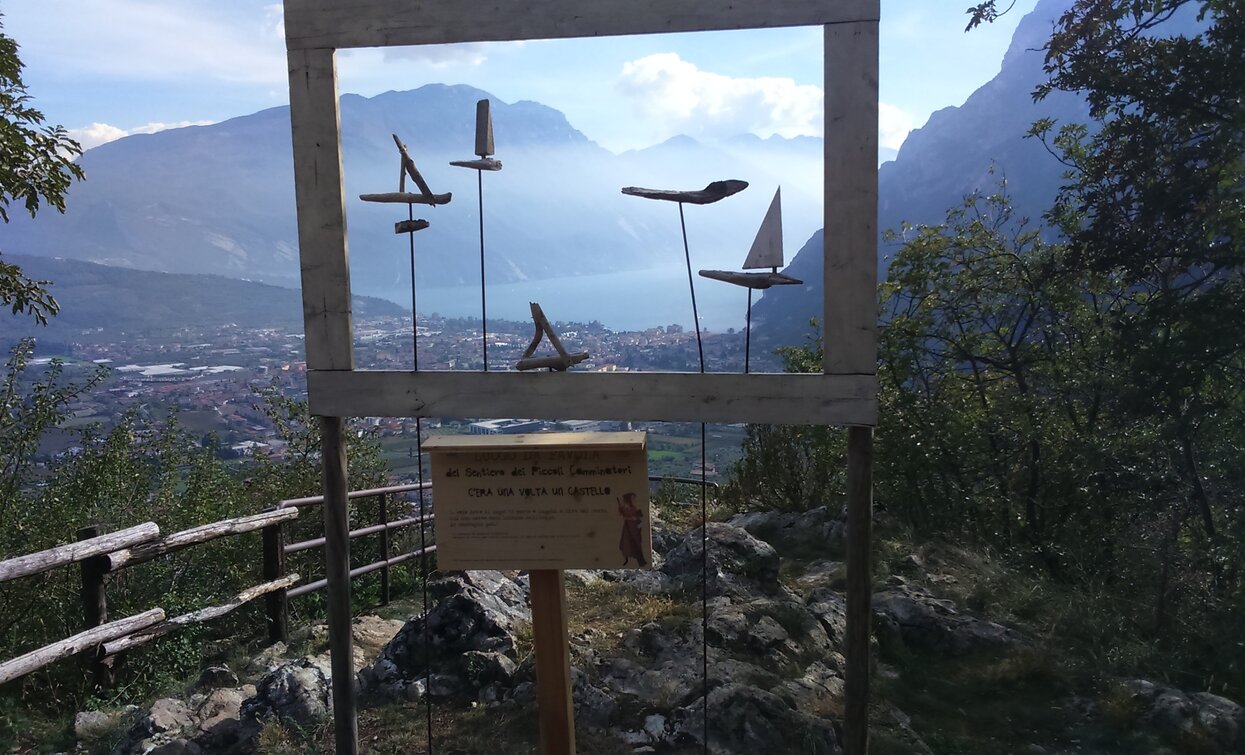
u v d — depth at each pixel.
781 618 5.38
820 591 6.22
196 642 6.27
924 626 5.75
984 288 9.45
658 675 4.63
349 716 3.90
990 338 9.66
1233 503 7.16
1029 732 4.61
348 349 3.71
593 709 4.37
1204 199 7.39
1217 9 7.28
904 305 9.90
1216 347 7.07
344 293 3.69
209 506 8.01
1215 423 7.30
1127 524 7.50
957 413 8.86
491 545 3.57
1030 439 8.43
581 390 3.54
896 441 8.90
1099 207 8.35
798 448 10.32
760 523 8.91
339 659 3.88
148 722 4.77
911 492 8.84
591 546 3.52
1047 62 8.77
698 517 9.95
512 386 3.58
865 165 3.22
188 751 4.40
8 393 7.41
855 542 3.41
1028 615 6.22
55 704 5.48
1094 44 8.28
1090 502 7.96
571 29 3.36
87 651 5.50
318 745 4.28
